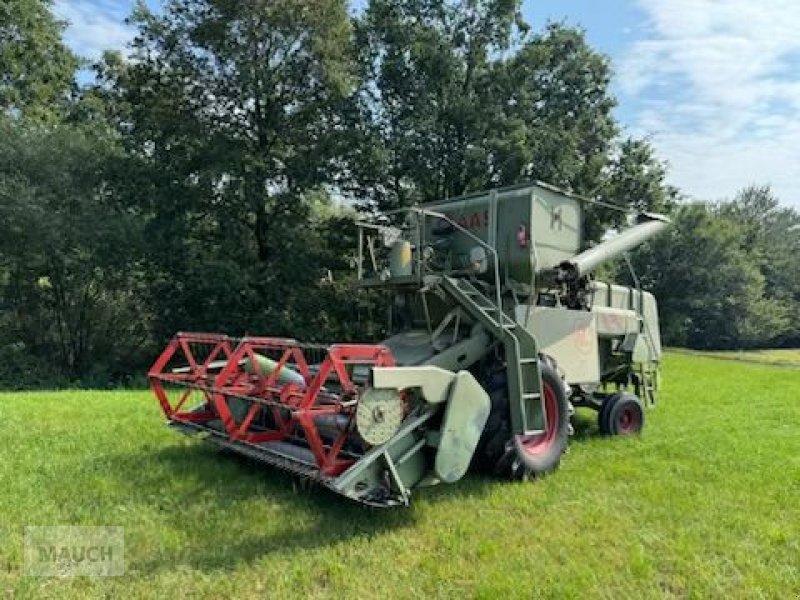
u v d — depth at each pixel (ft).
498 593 11.87
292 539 14.40
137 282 69.46
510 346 19.13
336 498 17.07
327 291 68.33
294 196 67.15
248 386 19.47
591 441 25.11
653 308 30.86
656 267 138.21
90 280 67.77
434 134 69.92
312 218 73.77
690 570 13.15
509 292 22.52
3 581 12.12
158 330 69.41
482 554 13.74
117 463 19.90
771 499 17.80
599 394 27.32
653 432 27.22
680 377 54.39
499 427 18.99
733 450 23.57
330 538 14.49
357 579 12.49
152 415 28.73
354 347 15.47
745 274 136.36
